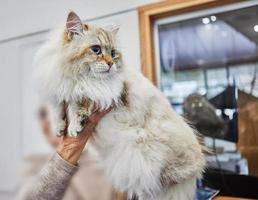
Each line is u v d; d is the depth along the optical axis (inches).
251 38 64.5
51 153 47.9
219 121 65.1
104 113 38.6
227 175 59.3
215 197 55.5
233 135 64.1
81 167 43.1
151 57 65.0
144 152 39.9
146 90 42.1
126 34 66.5
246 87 65.5
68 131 38.4
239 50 67.2
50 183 37.6
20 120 65.1
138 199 41.8
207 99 67.1
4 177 65.5
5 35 76.0
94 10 69.5
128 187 41.7
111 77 38.7
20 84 68.9
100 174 43.4
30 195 39.2
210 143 63.8
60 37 39.1
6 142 67.1
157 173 39.8
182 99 67.5
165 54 67.5
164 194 41.1
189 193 42.3
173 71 68.0
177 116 44.9
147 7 64.9
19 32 74.7
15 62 72.2
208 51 68.5
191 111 66.1
